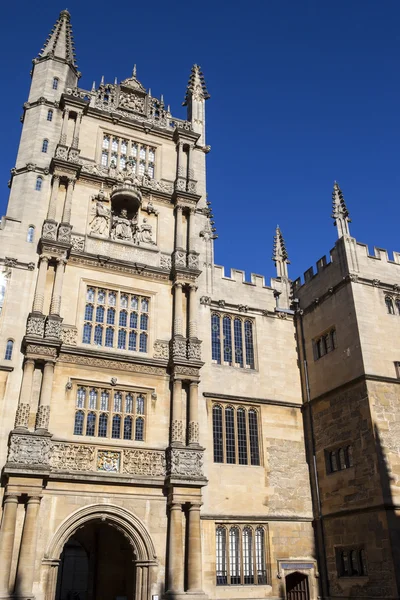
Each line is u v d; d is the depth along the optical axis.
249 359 33.91
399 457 27.67
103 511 25.91
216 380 31.98
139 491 26.89
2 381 26.53
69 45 37.91
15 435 24.88
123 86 38.34
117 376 29.05
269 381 33.59
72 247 31.02
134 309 31.41
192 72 41.69
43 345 27.16
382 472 26.75
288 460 31.78
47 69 36.28
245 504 29.53
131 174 34.78
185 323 31.94
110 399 28.48
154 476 27.33
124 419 28.48
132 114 37.78
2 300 28.36
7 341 27.50
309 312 35.12
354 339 30.47
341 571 28.28
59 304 28.70
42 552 24.17
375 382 29.05
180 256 33.25
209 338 32.84
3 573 22.52
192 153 37.56
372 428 27.78
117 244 32.53
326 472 30.69
